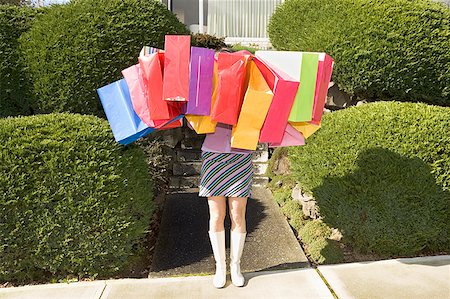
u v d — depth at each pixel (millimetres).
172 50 2238
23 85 3738
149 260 3268
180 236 3551
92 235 2809
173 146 5047
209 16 8500
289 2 4836
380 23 3846
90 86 3738
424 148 2928
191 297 2551
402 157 2916
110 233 2822
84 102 3762
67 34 3699
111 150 2848
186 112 2352
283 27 4824
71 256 2801
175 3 8516
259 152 5211
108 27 3773
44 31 3723
